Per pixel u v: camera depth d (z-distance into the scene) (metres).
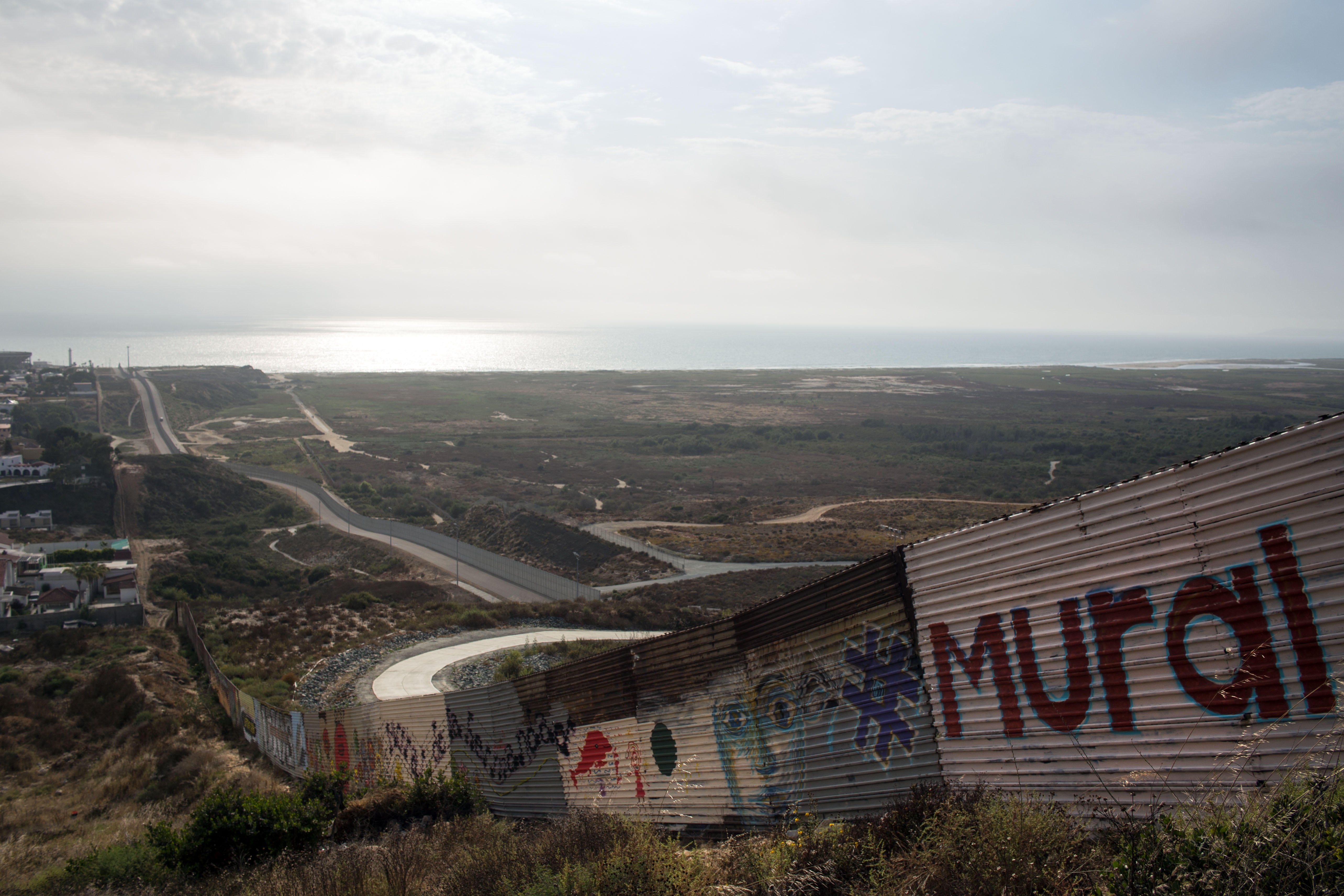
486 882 7.54
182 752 23.67
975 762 6.52
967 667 6.66
